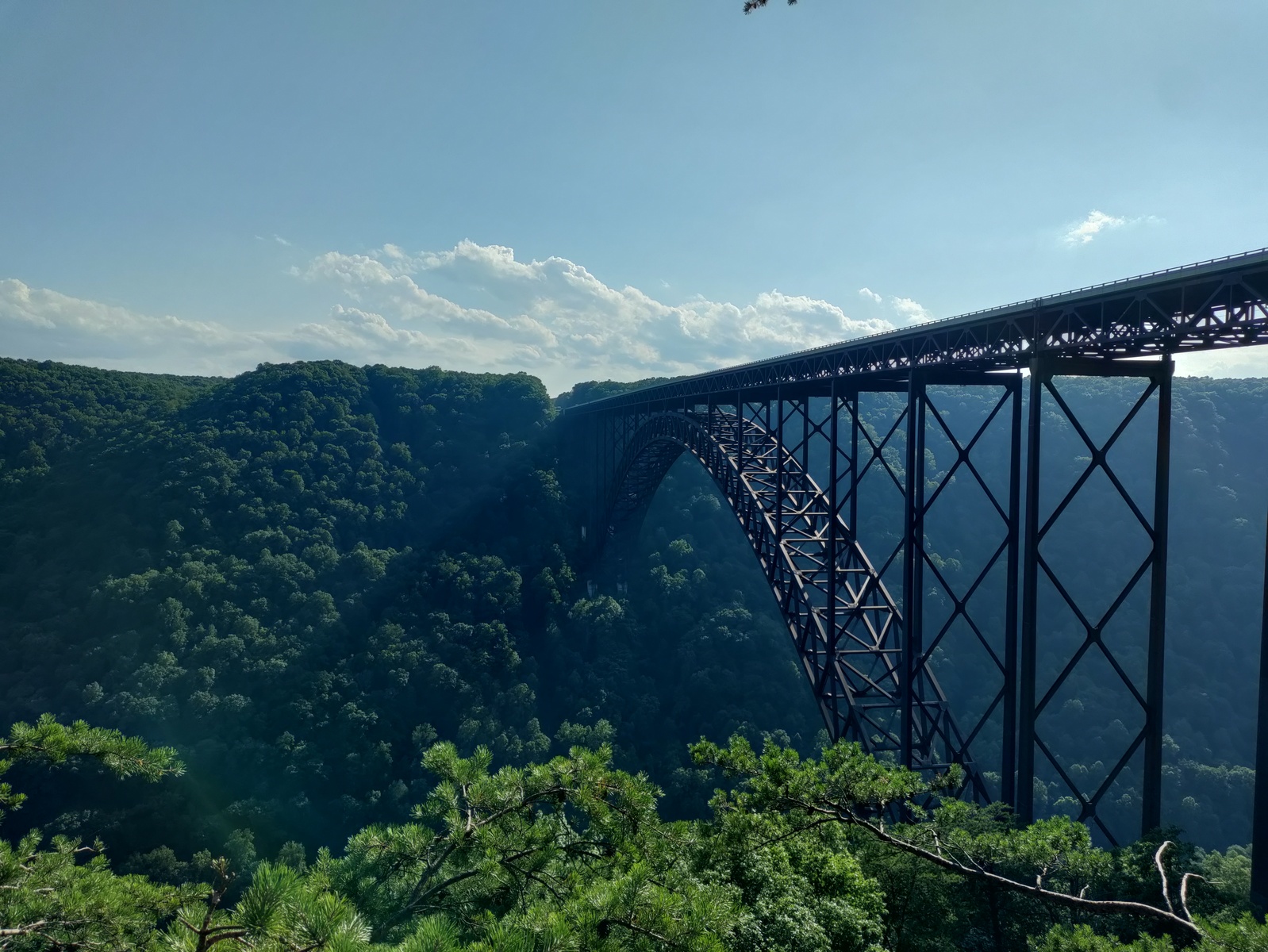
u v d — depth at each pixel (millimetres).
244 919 3396
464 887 5289
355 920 3625
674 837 6004
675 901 4500
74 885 5254
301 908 3510
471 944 3826
